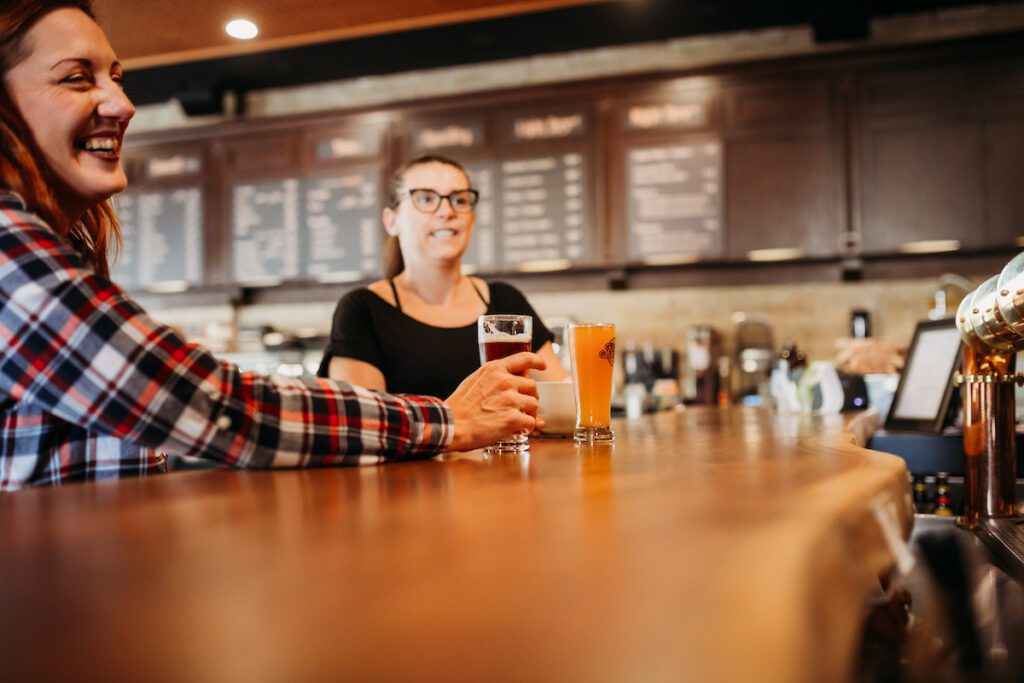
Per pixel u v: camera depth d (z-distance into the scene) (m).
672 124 4.95
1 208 0.86
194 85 5.72
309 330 5.77
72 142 1.03
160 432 0.84
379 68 5.59
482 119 5.26
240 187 5.67
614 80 5.03
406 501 0.66
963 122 4.50
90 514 0.61
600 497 0.66
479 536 0.49
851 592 0.41
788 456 0.99
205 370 0.87
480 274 5.22
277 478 0.84
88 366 0.81
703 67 4.88
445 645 0.29
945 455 1.78
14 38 0.97
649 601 0.33
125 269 5.84
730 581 0.35
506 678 0.26
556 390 1.47
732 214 4.84
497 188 5.21
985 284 1.11
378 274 5.41
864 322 4.81
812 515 0.49
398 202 2.21
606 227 5.04
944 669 0.68
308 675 0.27
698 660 0.26
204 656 0.29
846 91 4.68
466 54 5.39
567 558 0.42
